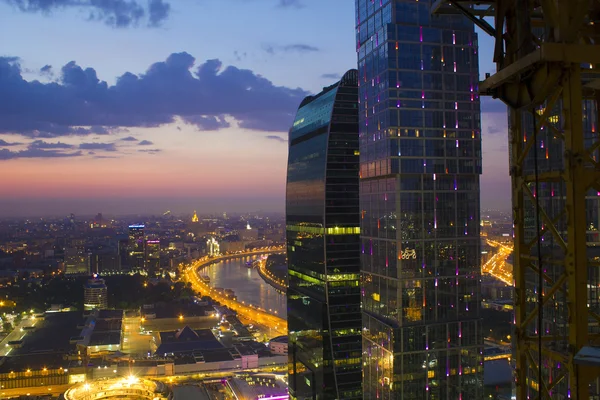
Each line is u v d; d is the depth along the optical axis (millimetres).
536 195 45000
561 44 41844
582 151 42969
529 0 46188
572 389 42969
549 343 47719
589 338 44844
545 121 44969
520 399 49094
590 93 54594
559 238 44344
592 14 50562
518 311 49406
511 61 48844
